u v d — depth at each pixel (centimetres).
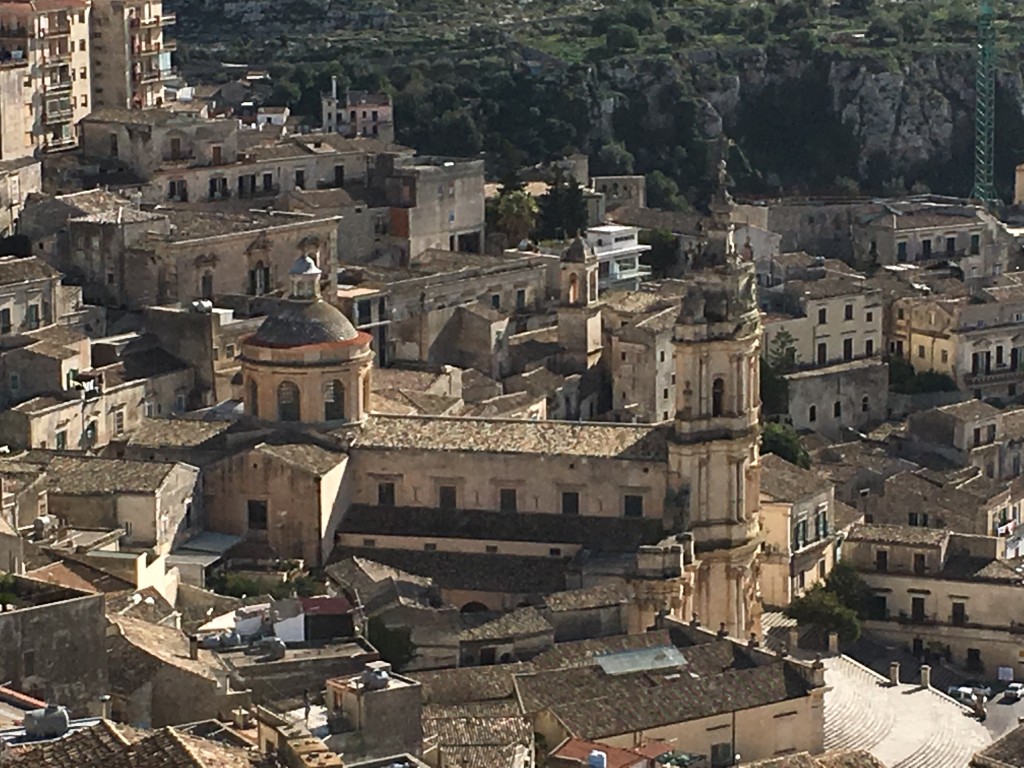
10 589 16662
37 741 12838
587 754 18812
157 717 17400
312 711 16775
